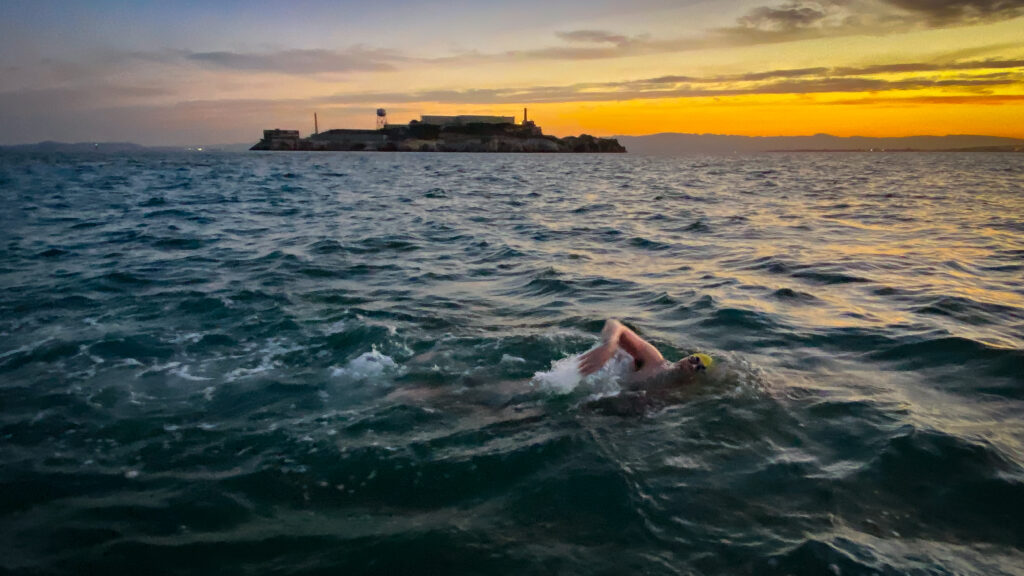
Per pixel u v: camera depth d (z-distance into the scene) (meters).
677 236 14.60
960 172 53.47
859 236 14.53
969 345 6.25
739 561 3.03
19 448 4.28
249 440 4.41
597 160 112.81
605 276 10.07
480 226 16.42
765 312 7.74
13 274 9.90
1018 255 11.80
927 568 2.96
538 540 3.23
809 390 5.28
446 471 3.96
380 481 3.85
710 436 4.41
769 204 22.97
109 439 4.42
